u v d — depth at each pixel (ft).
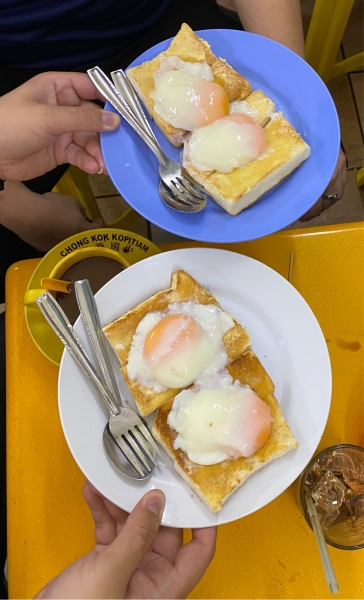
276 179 1.63
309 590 1.44
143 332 1.51
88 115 1.59
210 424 1.39
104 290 1.52
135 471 1.40
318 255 1.68
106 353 1.49
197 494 1.39
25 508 1.51
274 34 1.96
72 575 1.20
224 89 1.69
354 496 1.40
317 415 1.43
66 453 1.54
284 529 1.47
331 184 2.07
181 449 1.41
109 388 1.48
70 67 2.09
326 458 1.46
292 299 1.51
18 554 1.48
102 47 2.09
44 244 2.31
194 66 1.70
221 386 1.46
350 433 1.56
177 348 1.44
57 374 1.61
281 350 1.51
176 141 1.69
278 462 1.41
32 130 1.64
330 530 1.39
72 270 1.61
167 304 1.53
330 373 1.45
